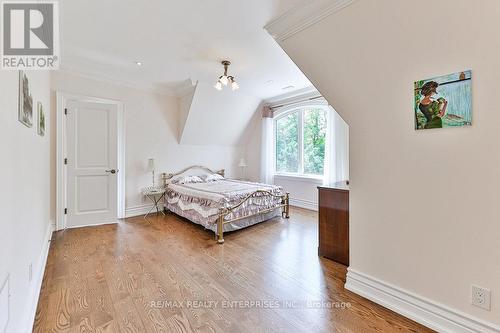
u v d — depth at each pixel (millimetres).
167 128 4980
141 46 3023
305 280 2268
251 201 3865
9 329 1105
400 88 1712
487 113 1366
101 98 4105
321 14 1923
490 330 1389
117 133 4176
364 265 2016
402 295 1770
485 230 1410
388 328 1627
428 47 1529
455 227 1522
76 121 3824
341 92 2076
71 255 2764
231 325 1652
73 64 3648
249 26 2516
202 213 3623
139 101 4570
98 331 1573
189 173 5344
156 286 2127
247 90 5039
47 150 3191
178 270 2432
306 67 2236
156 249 2971
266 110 5766
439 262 1596
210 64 3600
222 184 4711
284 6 2133
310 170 5258
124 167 4406
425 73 1574
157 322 1668
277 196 4371
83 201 3893
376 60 1770
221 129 5598
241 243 3219
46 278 2238
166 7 2207
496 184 1363
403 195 1757
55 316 1710
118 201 4359
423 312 1658
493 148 1362
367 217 1984
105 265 2521
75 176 3826
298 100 5285
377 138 1892
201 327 1626
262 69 3814
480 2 1320
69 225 3789
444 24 1438
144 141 4664
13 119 1243
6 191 1090
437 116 1551
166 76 4160
